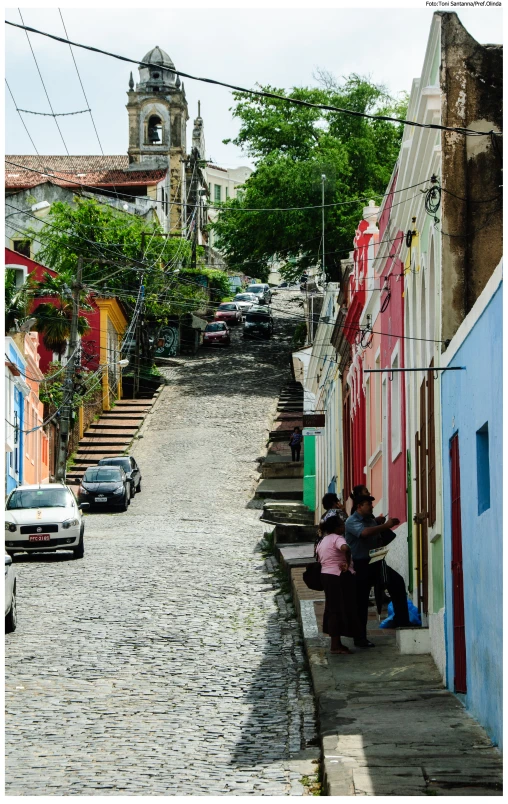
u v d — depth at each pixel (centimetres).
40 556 2625
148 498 4072
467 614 1063
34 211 7056
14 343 3719
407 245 1622
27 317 4672
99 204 6575
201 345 7388
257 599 1961
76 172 8119
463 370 1095
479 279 1333
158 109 8662
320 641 1475
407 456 1664
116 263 5603
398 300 1806
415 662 1309
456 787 808
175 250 6544
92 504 3750
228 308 8106
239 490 4219
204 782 921
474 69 1366
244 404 5716
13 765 978
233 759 995
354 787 814
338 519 1448
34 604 1903
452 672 1159
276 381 6256
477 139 1354
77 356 4859
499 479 890
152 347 6303
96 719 1152
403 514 1727
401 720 1023
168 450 4906
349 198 6222
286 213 6209
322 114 6444
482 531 972
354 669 1284
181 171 8656
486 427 981
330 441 3397
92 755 1011
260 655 1487
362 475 2444
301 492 4066
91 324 5516
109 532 3161
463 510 1088
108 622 1727
